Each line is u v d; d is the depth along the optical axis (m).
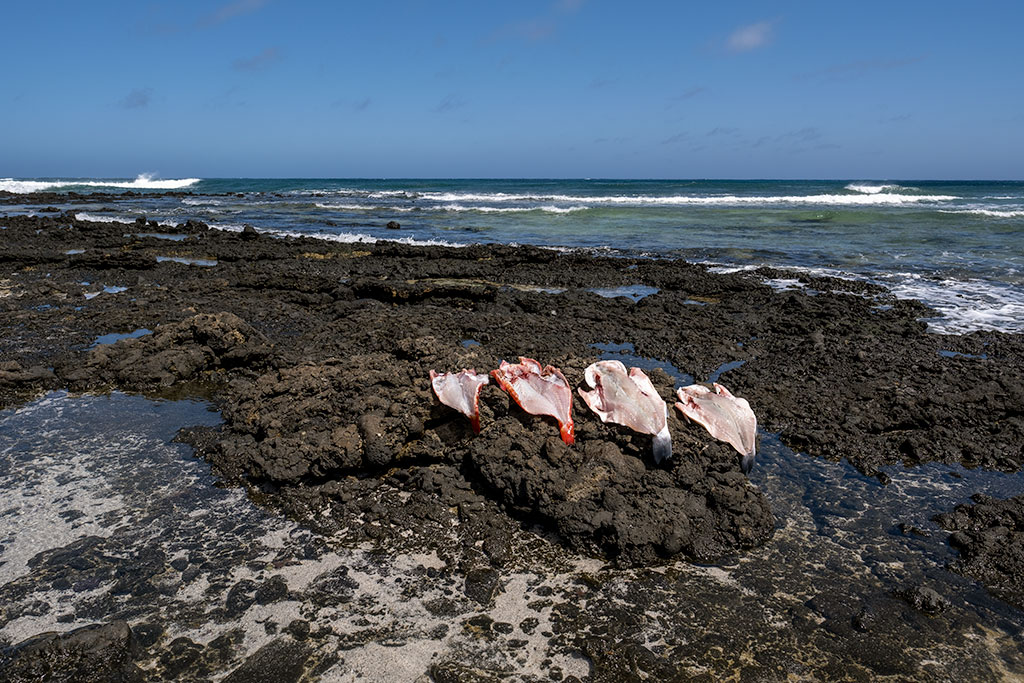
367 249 22.50
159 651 4.52
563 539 5.74
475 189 88.31
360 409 7.15
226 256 20.97
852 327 12.88
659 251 23.66
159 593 5.10
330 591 5.12
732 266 20.55
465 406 6.80
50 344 11.38
